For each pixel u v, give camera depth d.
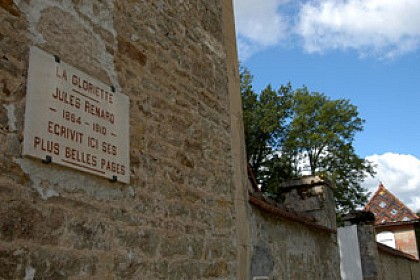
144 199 3.87
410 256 16.09
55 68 3.25
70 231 3.12
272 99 24.12
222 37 5.88
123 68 3.95
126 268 3.52
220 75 5.60
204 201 4.68
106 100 3.67
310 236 7.58
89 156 3.38
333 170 23.25
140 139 3.98
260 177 22.89
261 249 5.76
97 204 3.39
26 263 2.79
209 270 4.50
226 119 5.48
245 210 5.42
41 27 3.21
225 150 5.30
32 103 3.02
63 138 3.19
